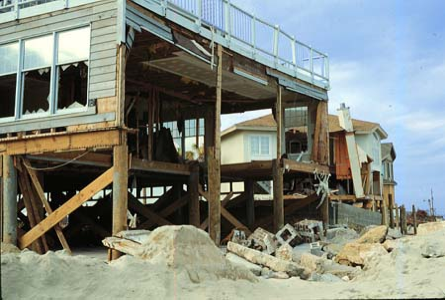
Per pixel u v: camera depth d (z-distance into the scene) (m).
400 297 8.44
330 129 31.56
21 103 14.38
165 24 14.51
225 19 17.08
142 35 14.20
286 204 25.19
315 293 9.11
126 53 13.23
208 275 8.91
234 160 35.81
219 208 15.96
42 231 13.77
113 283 7.84
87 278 7.80
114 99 12.84
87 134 13.15
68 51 13.71
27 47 14.38
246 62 18.22
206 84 20.38
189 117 24.23
